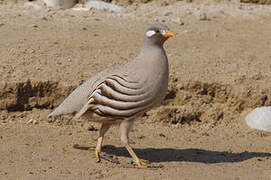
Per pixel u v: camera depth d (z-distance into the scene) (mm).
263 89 14070
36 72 13570
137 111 9562
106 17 20266
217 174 9391
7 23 18094
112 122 9867
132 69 9562
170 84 14000
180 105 13914
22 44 15562
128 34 18016
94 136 11844
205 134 12695
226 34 19062
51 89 13188
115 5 21859
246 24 20844
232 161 10445
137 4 22812
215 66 15242
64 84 13219
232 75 14680
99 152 10062
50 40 16328
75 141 11328
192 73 14516
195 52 16469
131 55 15594
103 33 17906
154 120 13258
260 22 21266
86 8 21250
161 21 20219
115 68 9984
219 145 11797
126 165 9820
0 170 9109
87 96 9828
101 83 9648
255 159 10609
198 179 9047
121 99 9430
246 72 14961
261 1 24469
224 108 13961
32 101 13055
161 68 9570
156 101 9672
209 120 13641
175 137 12266
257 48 17453
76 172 9219
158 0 23359
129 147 9781
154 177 9062
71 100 10031
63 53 15125
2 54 14594
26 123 12461
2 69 13516
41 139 11266
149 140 11828
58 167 9445
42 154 10188
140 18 20500
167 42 17500
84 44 16281
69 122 12680
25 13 19938
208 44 17547
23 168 9266
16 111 12961
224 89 14141
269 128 13094
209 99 14117
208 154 10938
